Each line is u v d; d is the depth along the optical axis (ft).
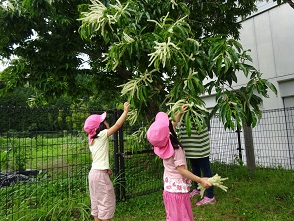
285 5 18.81
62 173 12.37
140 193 12.55
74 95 23.73
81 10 11.32
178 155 7.20
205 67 7.65
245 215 9.70
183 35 7.42
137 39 7.98
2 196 12.12
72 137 11.75
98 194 8.88
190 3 14.11
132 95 8.37
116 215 10.55
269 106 19.80
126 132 12.39
